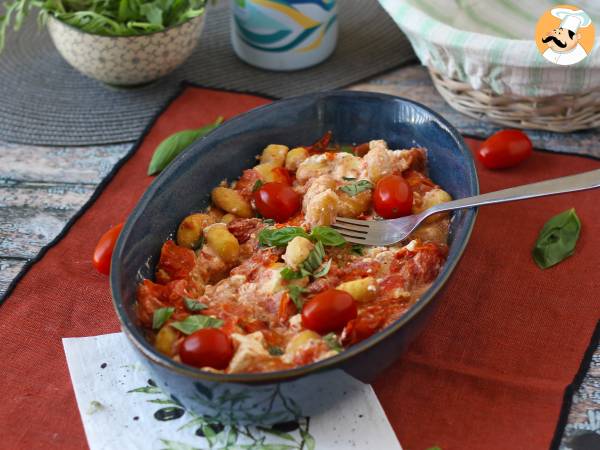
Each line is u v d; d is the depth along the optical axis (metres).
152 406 0.55
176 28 0.78
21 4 0.79
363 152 0.68
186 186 0.63
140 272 0.58
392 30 0.90
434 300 0.52
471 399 0.55
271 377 0.48
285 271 0.57
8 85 0.85
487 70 0.70
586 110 0.73
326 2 0.82
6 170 0.75
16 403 0.57
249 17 0.82
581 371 0.56
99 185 0.72
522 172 0.72
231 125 0.65
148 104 0.82
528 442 0.53
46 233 0.69
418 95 0.81
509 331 0.59
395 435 0.53
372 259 0.59
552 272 0.63
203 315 0.55
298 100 0.67
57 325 0.61
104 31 0.78
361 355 0.50
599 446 0.53
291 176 0.67
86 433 0.54
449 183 0.64
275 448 0.53
